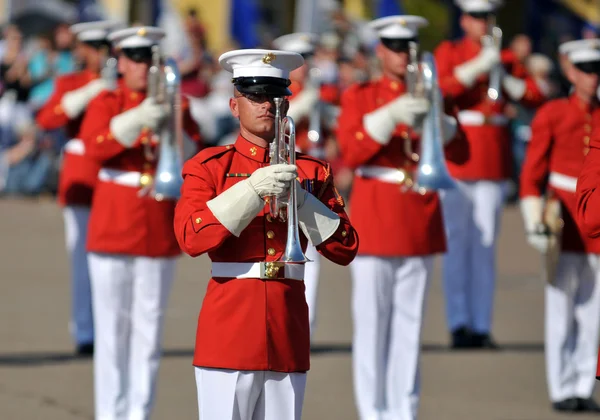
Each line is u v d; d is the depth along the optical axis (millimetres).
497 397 31734
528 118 72500
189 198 18688
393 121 27391
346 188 66312
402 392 28141
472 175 38000
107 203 27672
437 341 39375
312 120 35688
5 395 31141
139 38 27812
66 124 36188
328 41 44750
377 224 28000
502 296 47531
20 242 59469
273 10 88125
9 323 40719
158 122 26922
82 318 36844
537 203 30328
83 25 35875
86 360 35812
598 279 30156
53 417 29062
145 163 27797
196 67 59781
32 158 76438
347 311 43750
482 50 37938
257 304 18656
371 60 47062
